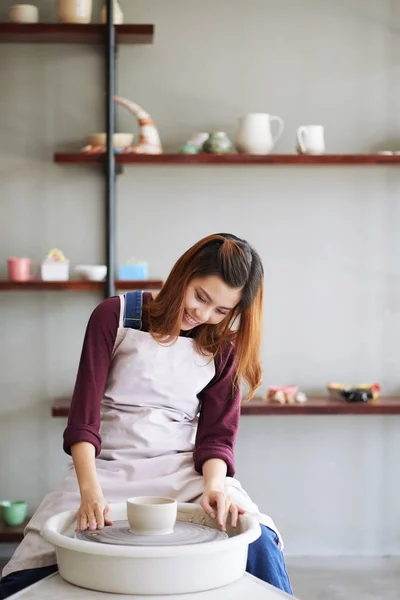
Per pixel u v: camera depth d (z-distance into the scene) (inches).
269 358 180.9
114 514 85.6
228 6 178.5
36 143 177.3
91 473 87.8
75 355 178.7
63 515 81.4
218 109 178.7
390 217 181.3
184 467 95.8
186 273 93.8
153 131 169.8
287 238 180.7
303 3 179.3
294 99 179.5
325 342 181.3
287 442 180.5
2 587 86.4
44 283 166.2
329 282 181.2
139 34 167.6
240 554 72.9
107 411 98.8
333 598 152.2
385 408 167.0
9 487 178.4
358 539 181.5
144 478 94.4
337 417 180.9
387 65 180.1
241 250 93.0
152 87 178.1
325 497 181.2
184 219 179.0
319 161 167.5
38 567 86.7
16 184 177.5
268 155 166.7
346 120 179.8
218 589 70.5
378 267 181.5
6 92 177.0
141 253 178.7
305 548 180.9
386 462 181.6
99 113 177.6
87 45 177.0
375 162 168.1
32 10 169.8
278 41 179.0
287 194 180.1
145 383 98.0
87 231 178.1
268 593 69.4
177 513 86.7
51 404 178.4
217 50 178.4
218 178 179.5
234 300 93.7
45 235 177.8
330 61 179.8
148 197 178.5
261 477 180.2
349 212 181.0
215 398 100.5
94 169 177.6
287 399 170.1
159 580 68.7
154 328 97.3
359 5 179.8
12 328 178.2
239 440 180.1
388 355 181.9
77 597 68.2
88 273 169.5
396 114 180.2
